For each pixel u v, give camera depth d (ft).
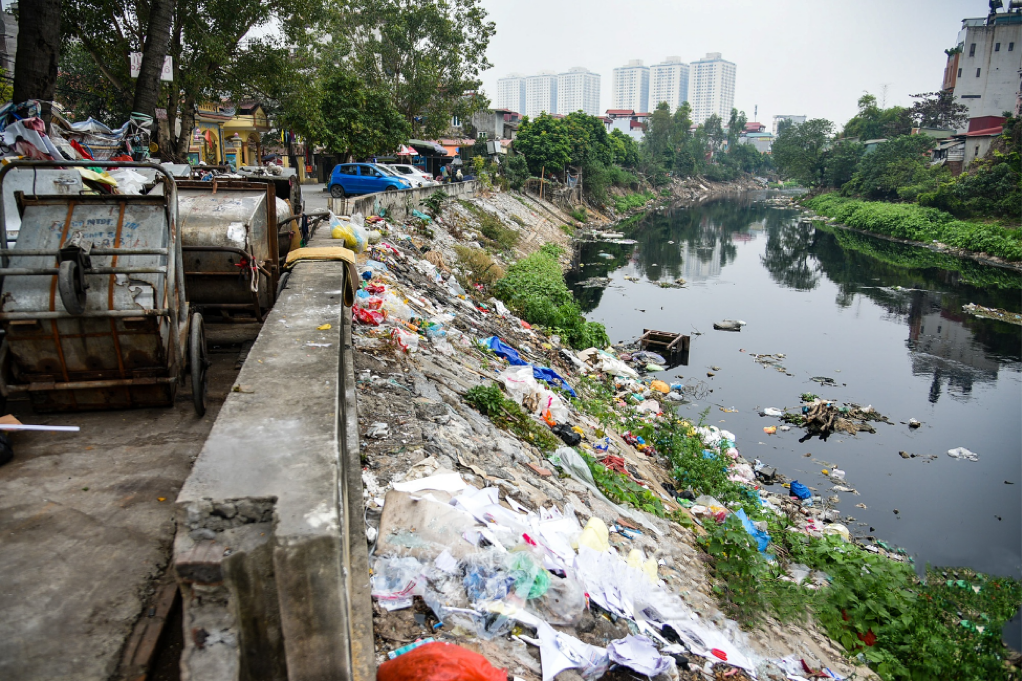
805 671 17.31
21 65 26.37
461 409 22.56
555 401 30.76
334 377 10.91
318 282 18.28
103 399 14.96
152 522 11.05
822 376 60.18
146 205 15.38
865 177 200.64
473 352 33.45
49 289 14.06
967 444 46.75
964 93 242.17
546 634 11.64
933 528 35.99
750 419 49.88
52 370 14.37
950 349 69.26
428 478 15.53
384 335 25.40
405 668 8.92
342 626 7.34
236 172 28.43
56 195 15.23
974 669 20.74
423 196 74.38
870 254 132.36
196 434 14.32
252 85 68.59
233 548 6.99
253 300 20.26
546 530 15.74
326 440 8.62
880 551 32.19
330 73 101.35
